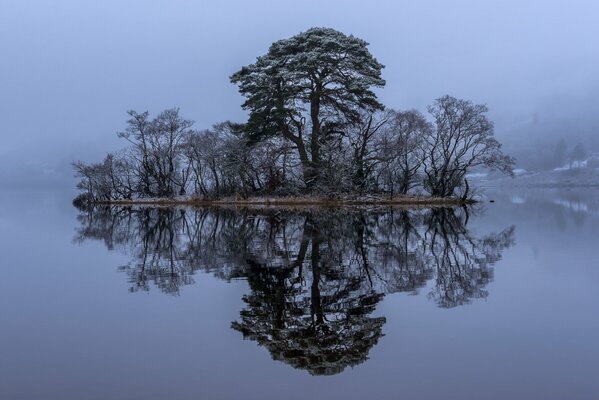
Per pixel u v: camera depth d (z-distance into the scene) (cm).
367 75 5112
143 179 7888
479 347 729
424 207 4766
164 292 1116
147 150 7725
